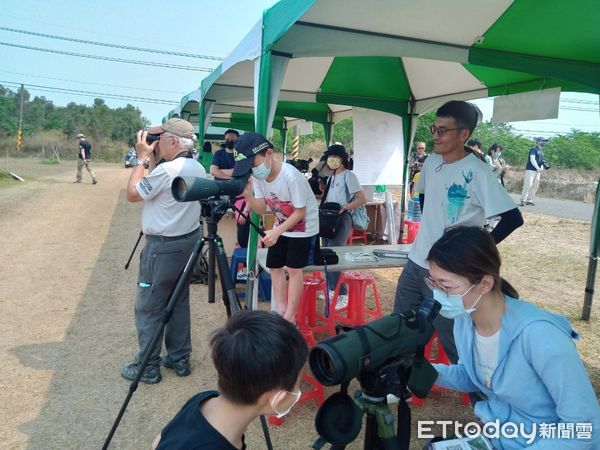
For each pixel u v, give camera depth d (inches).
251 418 42.4
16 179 589.9
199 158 303.6
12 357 130.4
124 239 281.9
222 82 247.0
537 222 400.8
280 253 115.5
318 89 264.2
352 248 147.6
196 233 115.3
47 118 1833.2
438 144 97.1
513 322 51.9
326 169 259.6
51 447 93.7
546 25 123.2
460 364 65.2
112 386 117.3
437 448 55.7
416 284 105.4
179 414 45.0
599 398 116.5
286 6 108.8
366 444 52.5
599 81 147.8
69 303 173.6
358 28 126.0
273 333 40.4
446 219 98.3
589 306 172.7
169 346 123.1
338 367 42.3
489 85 204.5
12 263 224.2
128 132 1881.2
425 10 115.1
